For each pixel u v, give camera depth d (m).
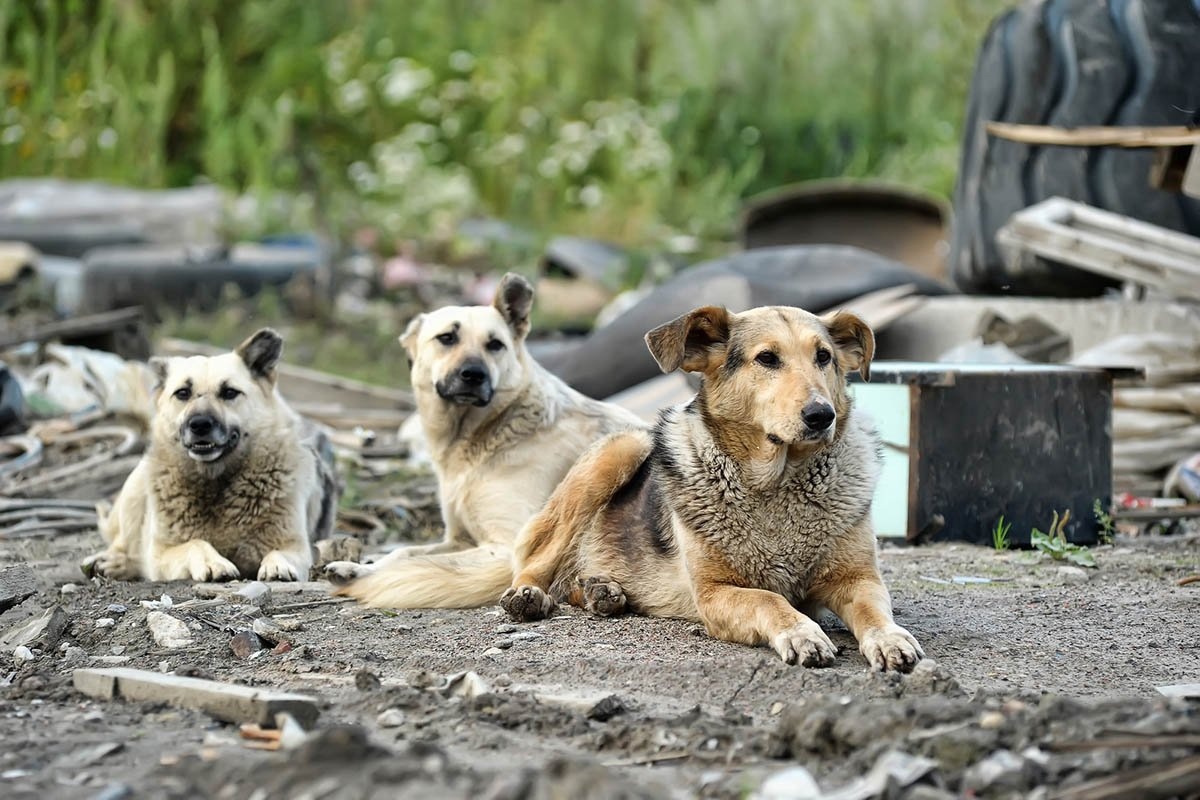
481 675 7.39
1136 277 14.86
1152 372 14.34
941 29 39.38
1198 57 15.61
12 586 9.58
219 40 37.88
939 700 6.17
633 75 40.62
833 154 39.28
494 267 31.86
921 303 16.55
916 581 10.23
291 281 26.97
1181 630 8.49
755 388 8.11
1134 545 12.01
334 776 5.27
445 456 11.26
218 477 10.84
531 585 9.02
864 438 8.57
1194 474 13.66
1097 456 12.17
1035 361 15.05
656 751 6.01
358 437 17.05
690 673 7.38
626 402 15.71
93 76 35.78
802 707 6.09
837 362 8.41
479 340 11.00
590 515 9.35
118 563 11.23
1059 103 16.22
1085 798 5.05
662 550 8.90
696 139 39.34
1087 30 16.09
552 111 38.78
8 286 25.14
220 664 7.78
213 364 10.85
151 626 8.41
